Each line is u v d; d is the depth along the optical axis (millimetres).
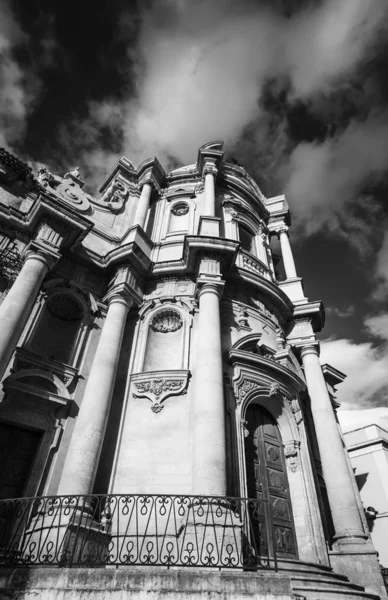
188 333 12445
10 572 5844
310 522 10781
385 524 20172
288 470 11805
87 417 9664
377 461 22391
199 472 8836
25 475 9375
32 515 8508
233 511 8406
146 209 16656
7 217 12055
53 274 12359
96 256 13469
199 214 17234
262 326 14328
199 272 12992
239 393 11523
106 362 10805
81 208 15414
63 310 12656
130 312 13094
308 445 12805
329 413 13398
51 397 10148
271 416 12758
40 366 10539
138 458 9922
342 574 10258
